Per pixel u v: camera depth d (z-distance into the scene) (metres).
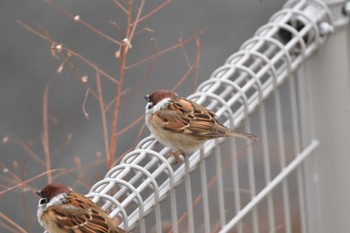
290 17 9.41
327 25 9.41
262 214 11.65
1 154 15.84
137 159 7.97
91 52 18.08
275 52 9.34
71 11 18.91
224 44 17.94
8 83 17.86
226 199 13.10
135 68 17.47
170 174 7.98
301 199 9.51
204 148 8.88
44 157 15.88
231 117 8.80
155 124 9.38
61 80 17.59
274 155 12.93
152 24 18.27
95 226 7.99
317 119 9.64
